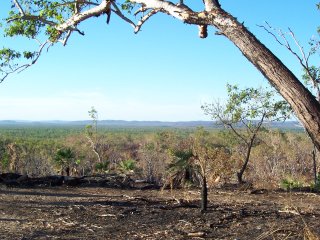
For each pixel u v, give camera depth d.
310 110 2.87
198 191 12.71
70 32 5.50
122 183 14.26
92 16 4.92
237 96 16.66
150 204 10.44
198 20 3.54
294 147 24.20
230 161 13.37
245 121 16.59
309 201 11.36
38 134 98.81
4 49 5.95
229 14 3.40
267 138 24.41
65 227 7.91
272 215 9.00
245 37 3.19
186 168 9.82
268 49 3.12
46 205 10.14
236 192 12.86
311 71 9.51
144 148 32.34
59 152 18.83
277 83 2.99
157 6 3.89
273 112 16.30
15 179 14.34
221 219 8.52
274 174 21.27
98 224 8.18
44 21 5.57
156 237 7.24
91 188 13.66
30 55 5.88
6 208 9.61
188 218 8.70
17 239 6.98
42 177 14.32
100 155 31.66
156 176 19.22
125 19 5.00
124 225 8.12
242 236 7.23
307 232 6.19
